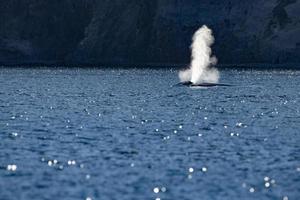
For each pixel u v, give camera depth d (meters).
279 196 194.38
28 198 190.88
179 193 197.38
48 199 189.88
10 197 192.00
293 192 199.12
